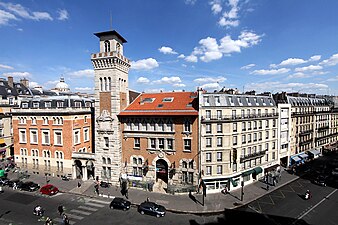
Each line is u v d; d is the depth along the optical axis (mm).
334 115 79312
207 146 40844
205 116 40656
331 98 89312
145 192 41719
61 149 49938
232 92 48469
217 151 41375
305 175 52531
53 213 33500
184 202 37219
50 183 46281
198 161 40469
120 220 31375
